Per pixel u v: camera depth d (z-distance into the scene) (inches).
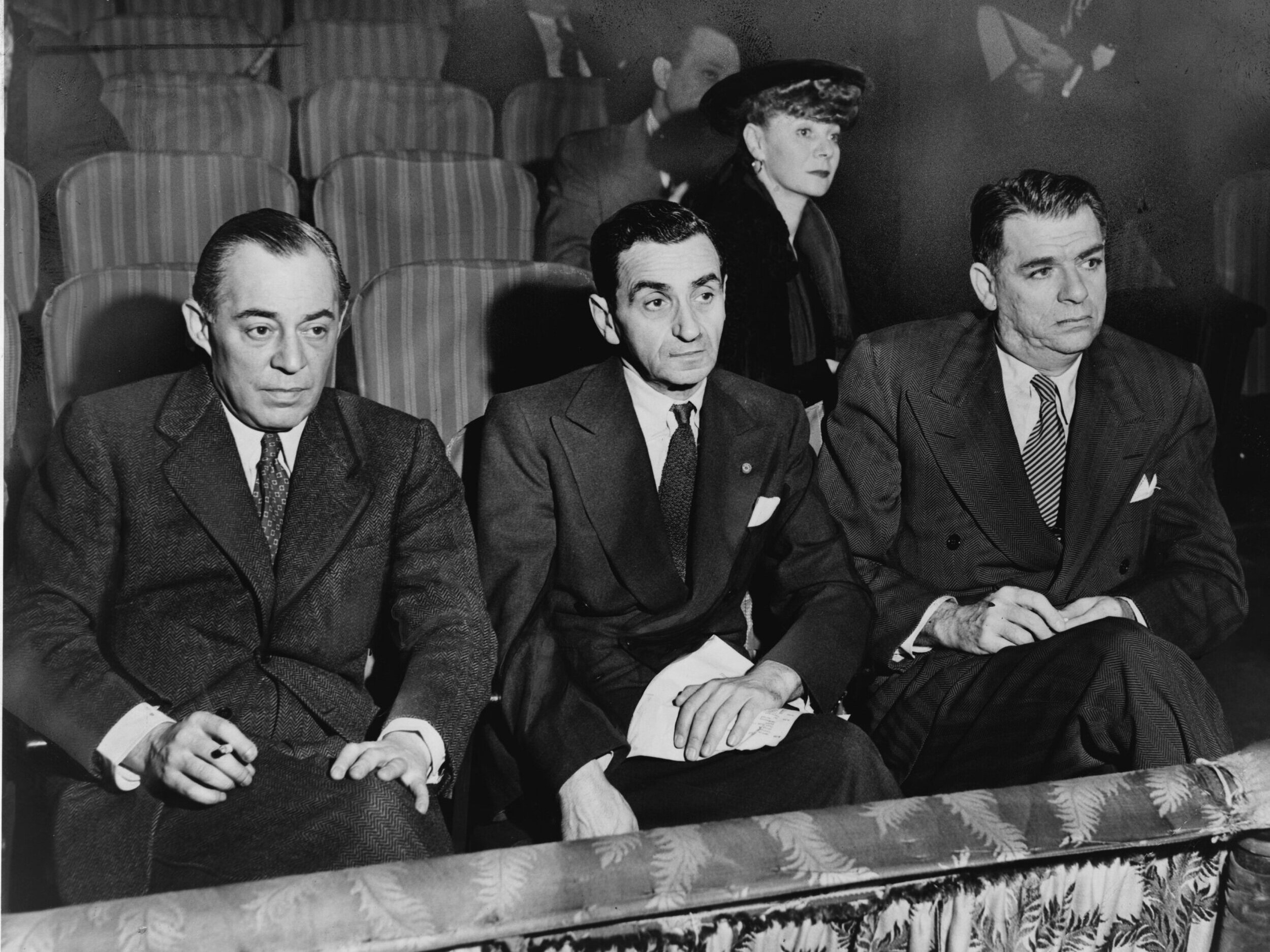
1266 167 85.5
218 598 44.8
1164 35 83.4
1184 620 54.4
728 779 45.9
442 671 44.3
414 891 34.2
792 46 81.4
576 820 44.3
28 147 71.1
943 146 82.7
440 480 47.6
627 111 84.1
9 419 53.1
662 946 36.4
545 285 61.5
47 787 42.3
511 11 85.4
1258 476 83.1
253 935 32.6
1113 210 84.4
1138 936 41.7
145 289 55.7
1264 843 40.6
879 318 83.8
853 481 55.5
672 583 50.0
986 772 50.3
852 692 56.7
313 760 42.8
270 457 46.1
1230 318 84.0
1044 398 56.1
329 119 81.4
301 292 43.9
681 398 50.9
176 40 76.4
